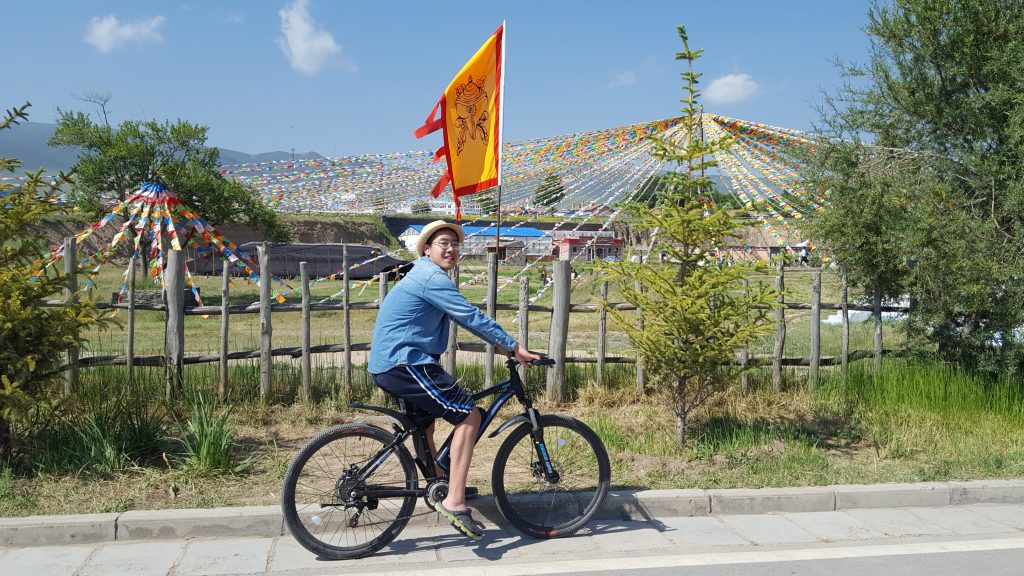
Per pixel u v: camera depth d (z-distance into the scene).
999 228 7.67
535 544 4.43
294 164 12.73
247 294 22.33
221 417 5.77
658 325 6.00
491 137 6.83
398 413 4.34
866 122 8.38
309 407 7.07
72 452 5.30
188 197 27.33
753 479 5.41
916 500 5.22
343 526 4.31
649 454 6.05
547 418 4.64
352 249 30.84
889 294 8.45
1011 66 7.46
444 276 4.23
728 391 7.79
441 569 4.01
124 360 7.05
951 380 7.66
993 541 4.54
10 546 4.18
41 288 5.32
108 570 3.89
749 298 6.06
